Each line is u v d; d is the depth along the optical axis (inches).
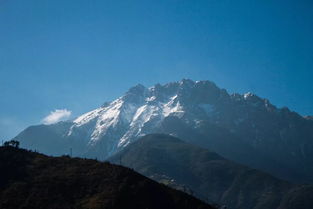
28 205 7130.9
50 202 7273.6
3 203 7111.2
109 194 7504.9
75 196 7509.8
